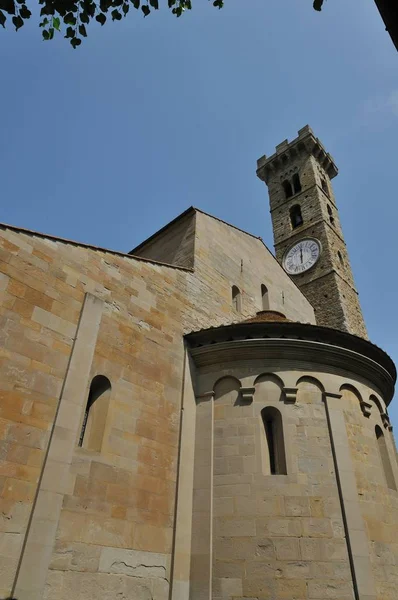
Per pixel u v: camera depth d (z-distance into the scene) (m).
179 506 10.45
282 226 40.09
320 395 12.06
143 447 10.40
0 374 8.31
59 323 9.84
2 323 8.76
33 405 8.57
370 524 10.49
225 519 10.40
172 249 17.55
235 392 12.18
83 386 9.55
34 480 8.02
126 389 10.68
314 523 10.05
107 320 11.05
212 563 9.96
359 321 32.62
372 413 12.87
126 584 8.70
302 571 9.48
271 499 10.38
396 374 14.86
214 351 12.80
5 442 7.89
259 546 9.87
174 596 9.36
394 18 3.57
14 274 9.41
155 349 12.06
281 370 12.27
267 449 11.32
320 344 12.55
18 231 9.91
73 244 11.17
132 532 9.26
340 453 11.10
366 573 9.59
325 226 36.06
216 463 11.23
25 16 6.15
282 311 20.34
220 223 18.91
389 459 12.65
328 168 45.41
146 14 6.54
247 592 9.41
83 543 8.29
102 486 9.12
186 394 12.16
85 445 9.51
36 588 7.25
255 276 19.45
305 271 34.56
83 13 6.40
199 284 15.30
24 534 7.52
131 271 12.57
